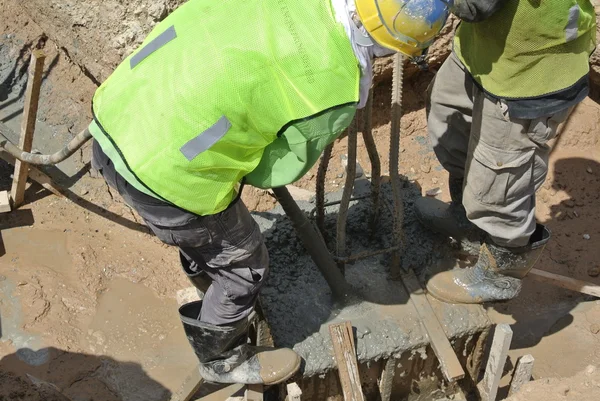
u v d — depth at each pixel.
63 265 4.14
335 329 3.28
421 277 3.63
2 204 4.27
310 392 3.45
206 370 3.23
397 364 3.47
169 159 2.42
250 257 2.83
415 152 4.88
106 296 4.04
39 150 4.65
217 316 2.99
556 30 2.61
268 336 3.30
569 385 3.37
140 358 3.78
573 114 5.01
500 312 4.22
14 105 4.87
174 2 4.12
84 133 3.35
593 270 4.35
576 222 4.62
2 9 5.13
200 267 3.04
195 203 2.52
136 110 2.47
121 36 4.22
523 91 2.80
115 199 4.48
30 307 3.90
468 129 3.34
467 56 2.97
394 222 3.36
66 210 4.40
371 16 2.27
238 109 2.37
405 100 4.99
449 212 3.66
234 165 2.49
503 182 3.04
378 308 3.48
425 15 2.29
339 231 3.31
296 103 2.36
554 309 4.23
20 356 3.70
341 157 4.80
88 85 4.89
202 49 2.40
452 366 3.25
